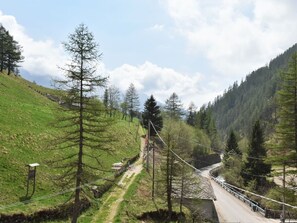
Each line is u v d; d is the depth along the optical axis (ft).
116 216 139.23
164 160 168.45
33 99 278.67
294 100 135.64
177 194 165.37
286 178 217.36
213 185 288.10
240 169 268.62
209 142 418.31
